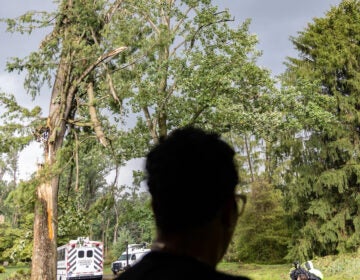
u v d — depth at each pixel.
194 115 19.27
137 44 13.02
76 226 13.05
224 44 19.27
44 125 12.16
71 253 26.03
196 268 0.85
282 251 32.50
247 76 18.75
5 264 42.09
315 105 18.86
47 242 11.55
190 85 17.91
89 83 12.93
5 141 11.66
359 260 24.22
